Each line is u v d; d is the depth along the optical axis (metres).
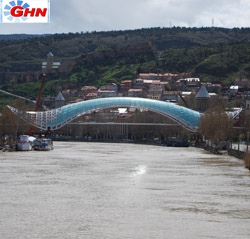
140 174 134.75
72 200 96.25
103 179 123.81
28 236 73.25
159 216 84.69
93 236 73.44
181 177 129.00
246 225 80.19
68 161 173.25
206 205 93.25
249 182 121.00
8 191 105.19
